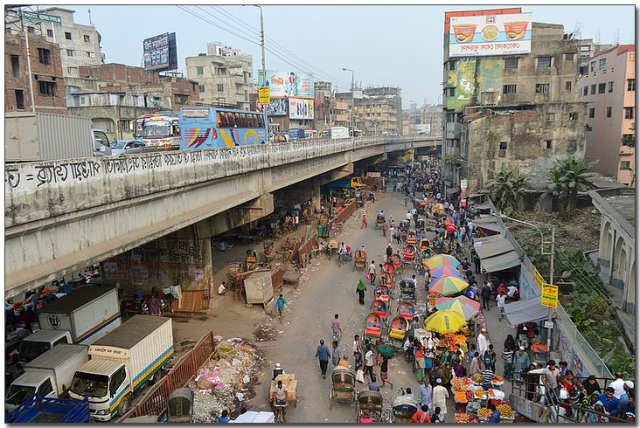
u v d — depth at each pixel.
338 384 15.73
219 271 30.42
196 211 19.80
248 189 25.98
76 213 12.26
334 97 115.31
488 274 27.14
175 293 24.23
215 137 28.91
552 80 51.97
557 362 16.84
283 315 23.72
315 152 38.44
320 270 31.28
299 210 47.38
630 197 27.31
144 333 16.11
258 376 18.02
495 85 52.94
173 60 64.62
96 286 19.36
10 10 40.22
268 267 29.61
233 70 82.00
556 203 40.69
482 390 15.12
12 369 15.61
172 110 55.81
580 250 29.22
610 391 12.22
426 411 13.59
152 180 15.87
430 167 88.44
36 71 42.31
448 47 55.97
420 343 18.53
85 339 17.27
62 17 70.12
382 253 35.06
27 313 20.70
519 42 51.38
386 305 22.86
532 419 13.88
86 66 64.44
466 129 46.62
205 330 21.73
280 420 15.03
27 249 10.92
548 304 17.08
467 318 19.02
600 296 21.31
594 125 55.00
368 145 63.53
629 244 20.72
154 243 24.56
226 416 13.77
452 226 35.50
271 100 86.00
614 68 50.00
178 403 13.91
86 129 13.90
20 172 10.34
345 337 21.16
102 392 13.91
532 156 44.03
